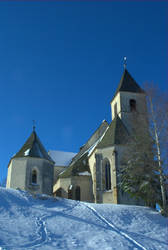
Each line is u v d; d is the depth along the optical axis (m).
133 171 31.17
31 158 42.69
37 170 42.59
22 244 17.33
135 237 21.44
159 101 33.00
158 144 31.06
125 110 46.69
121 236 21.02
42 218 23.14
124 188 31.91
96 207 28.36
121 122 43.97
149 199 30.50
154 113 32.59
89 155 47.03
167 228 24.89
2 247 16.34
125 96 48.06
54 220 22.98
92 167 45.16
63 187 45.22
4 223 20.86
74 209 26.89
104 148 40.22
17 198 27.47
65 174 46.78
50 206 27.02
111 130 42.47
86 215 25.27
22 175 41.44
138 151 31.91
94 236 20.41
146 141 31.81
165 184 29.75
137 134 32.94
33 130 48.84
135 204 35.66
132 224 24.81
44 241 18.34
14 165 42.28
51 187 43.97
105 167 39.72
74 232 20.84
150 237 22.05
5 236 18.28
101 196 37.88
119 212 27.52
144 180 30.81
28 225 21.11
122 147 39.28
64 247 17.73
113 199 36.84
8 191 29.17
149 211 29.34
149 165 31.20
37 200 28.20
